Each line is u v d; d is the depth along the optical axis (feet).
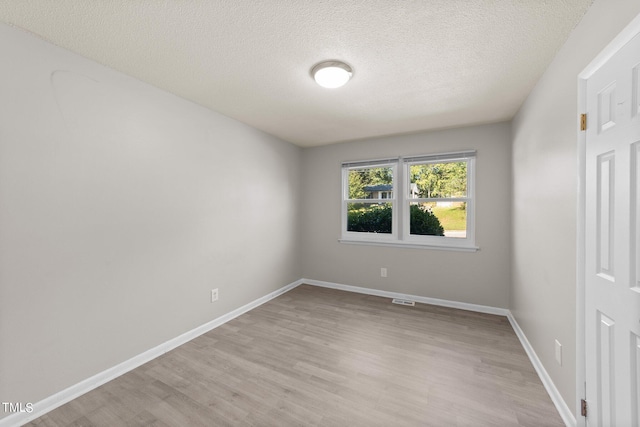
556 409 5.20
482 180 10.12
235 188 9.73
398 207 11.69
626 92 3.53
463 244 10.59
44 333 5.19
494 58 5.76
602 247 4.05
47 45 5.21
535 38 5.06
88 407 5.32
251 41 5.25
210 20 4.66
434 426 4.84
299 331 8.58
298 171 13.58
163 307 7.36
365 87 7.15
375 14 4.50
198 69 6.29
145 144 6.90
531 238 7.02
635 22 3.23
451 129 10.58
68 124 5.49
